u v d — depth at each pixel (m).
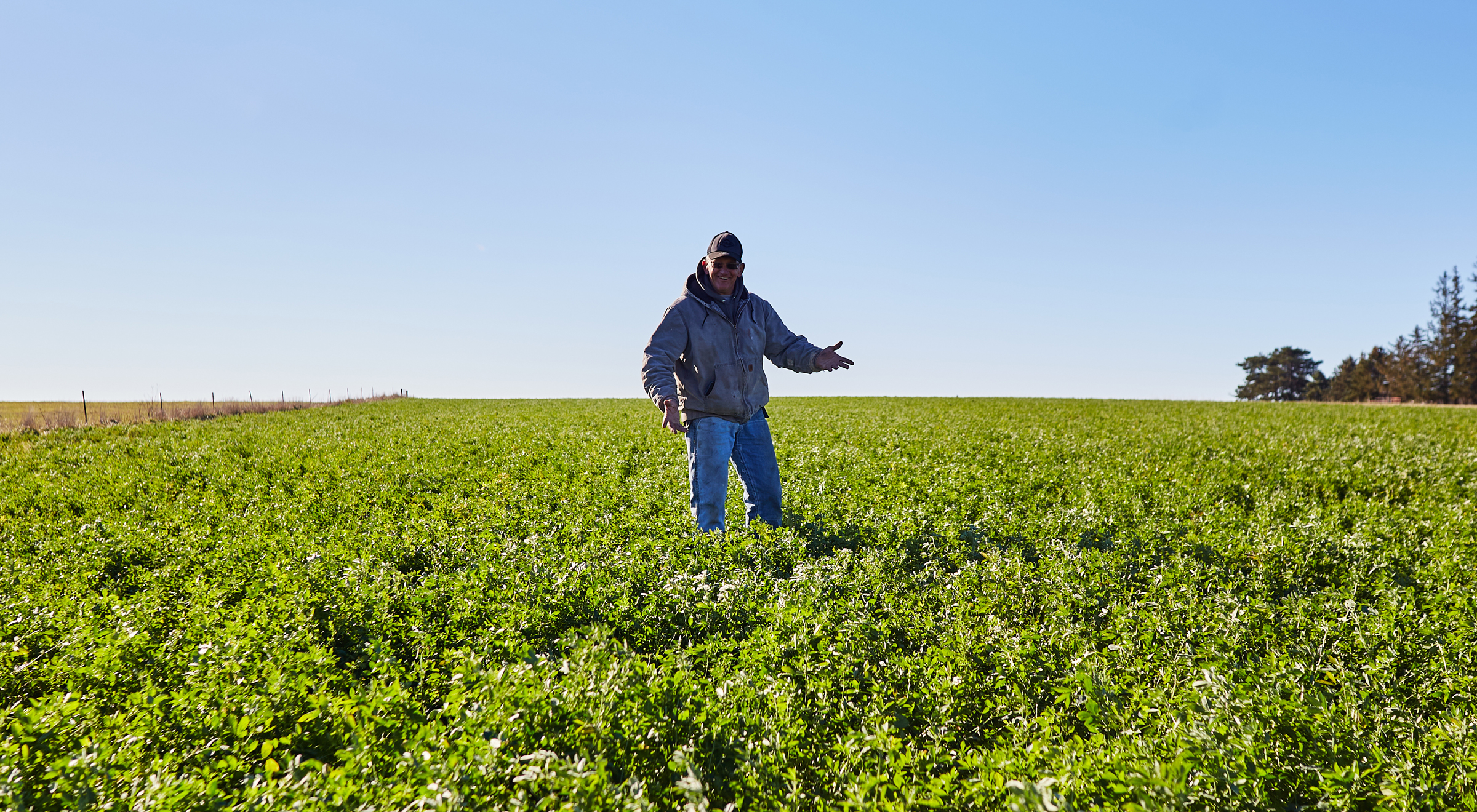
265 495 10.55
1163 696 3.18
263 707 3.16
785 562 5.69
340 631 4.56
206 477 12.44
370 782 2.61
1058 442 14.45
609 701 3.02
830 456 11.45
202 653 3.67
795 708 3.23
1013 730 3.08
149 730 3.06
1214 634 4.02
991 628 4.04
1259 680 3.36
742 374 6.21
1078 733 3.26
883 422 20.88
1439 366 62.16
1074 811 2.40
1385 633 3.85
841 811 2.61
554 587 4.75
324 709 3.21
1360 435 17.25
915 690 3.52
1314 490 9.09
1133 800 2.51
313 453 15.45
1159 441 14.86
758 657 3.63
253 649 3.78
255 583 5.34
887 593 4.84
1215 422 21.77
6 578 5.96
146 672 3.78
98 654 3.81
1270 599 4.88
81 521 8.97
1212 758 2.63
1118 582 4.98
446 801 2.35
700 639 4.31
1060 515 6.79
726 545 5.62
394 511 8.80
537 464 12.73
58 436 21.34
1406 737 3.00
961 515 7.30
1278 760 2.78
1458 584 4.95
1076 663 3.51
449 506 8.82
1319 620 4.21
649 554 5.62
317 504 9.23
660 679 3.33
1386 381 69.50
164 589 5.62
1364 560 5.35
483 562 5.30
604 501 8.26
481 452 14.64
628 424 20.50
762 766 2.75
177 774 2.78
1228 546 5.79
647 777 2.81
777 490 6.62
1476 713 3.16
